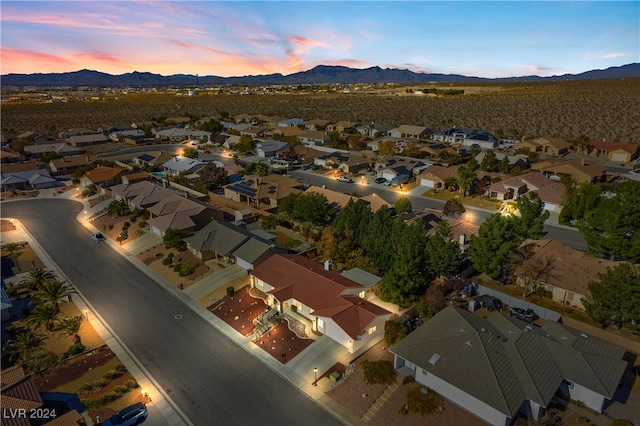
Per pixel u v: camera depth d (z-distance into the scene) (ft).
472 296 159.12
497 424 96.89
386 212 193.67
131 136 505.66
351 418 103.45
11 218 255.91
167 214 223.30
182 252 199.31
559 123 525.75
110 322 146.72
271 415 105.19
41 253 205.57
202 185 292.81
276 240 213.25
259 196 259.19
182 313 152.15
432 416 101.86
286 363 124.36
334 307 136.36
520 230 184.03
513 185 269.03
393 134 495.00
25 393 103.14
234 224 218.79
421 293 154.20
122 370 122.11
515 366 106.32
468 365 105.70
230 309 153.38
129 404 109.19
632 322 122.72
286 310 150.41
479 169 337.93
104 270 186.70
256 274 163.32
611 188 265.95
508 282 166.09
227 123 594.65
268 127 536.83
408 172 323.98
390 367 118.01
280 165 369.50
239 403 109.29
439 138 467.93
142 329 142.61
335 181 325.21
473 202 268.82
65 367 123.75
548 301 151.43
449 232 177.99
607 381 102.17
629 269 124.16
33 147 429.38
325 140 471.62
